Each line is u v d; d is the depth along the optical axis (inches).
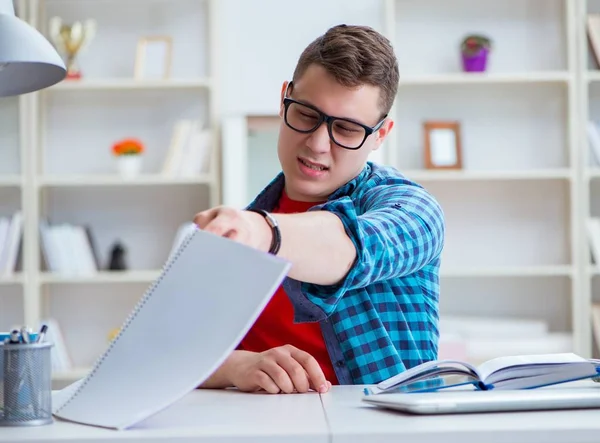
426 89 160.2
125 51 160.4
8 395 34.7
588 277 152.3
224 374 49.8
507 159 159.9
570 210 154.9
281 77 160.1
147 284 162.6
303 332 59.1
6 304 161.0
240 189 153.8
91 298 162.2
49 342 36.3
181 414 37.7
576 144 153.6
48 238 153.4
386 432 31.3
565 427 31.6
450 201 161.0
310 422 34.2
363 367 55.4
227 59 159.9
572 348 150.7
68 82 152.1
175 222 161.8
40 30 158.4
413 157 159.9
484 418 34.8
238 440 31.1
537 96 159.9
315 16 160.1
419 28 160.1
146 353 35.5
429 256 48.7
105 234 161.8
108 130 161.6
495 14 159.8
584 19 155.6
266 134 155.2
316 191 58.3
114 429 33.2
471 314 160.2
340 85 55.1
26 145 154.2
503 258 160.6
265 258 33.3
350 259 40.3
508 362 43.8
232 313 33.5
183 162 153.6
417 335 57.7
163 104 161.5
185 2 160.7
